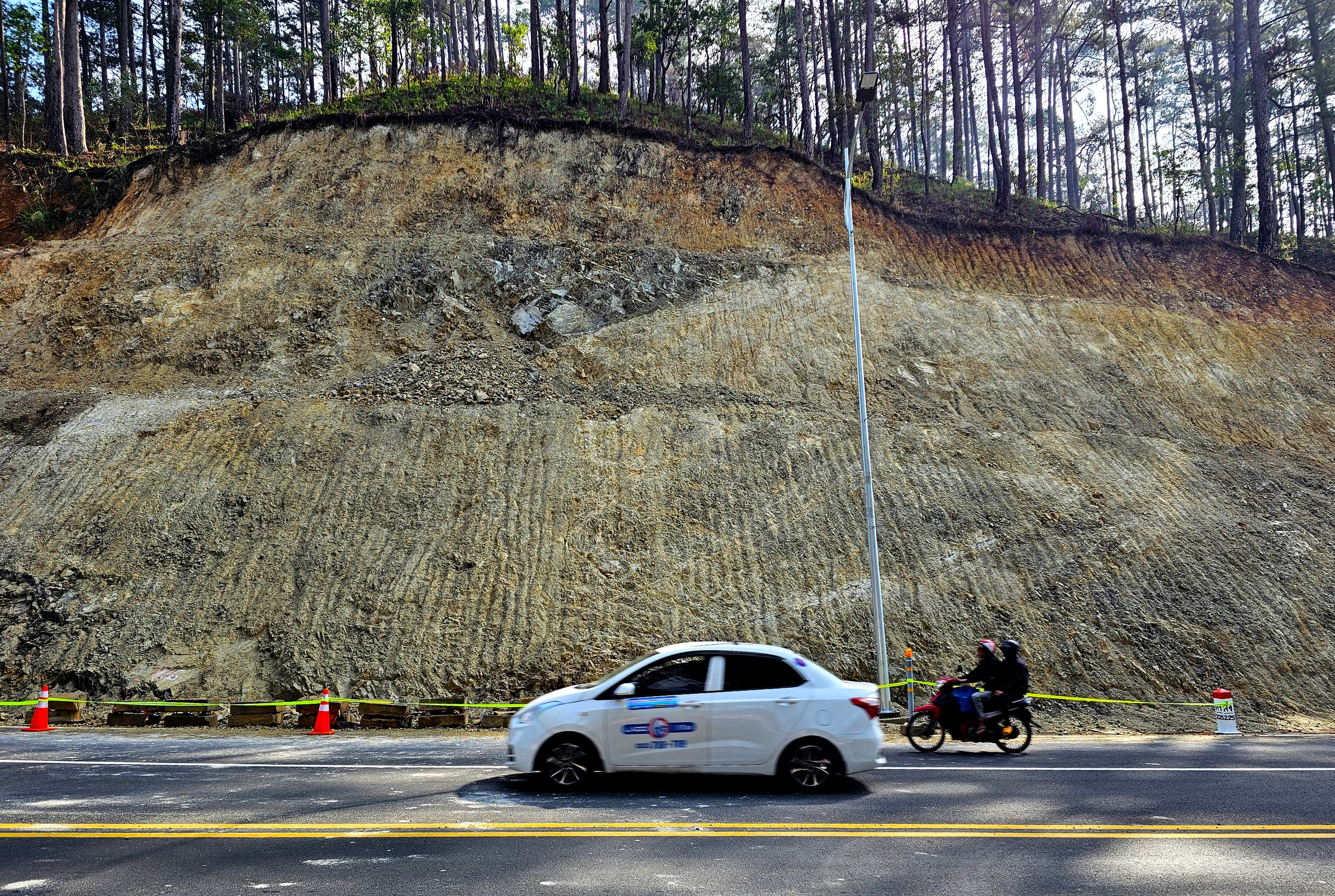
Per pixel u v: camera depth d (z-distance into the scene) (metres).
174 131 33.22
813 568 17.86
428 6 49.25
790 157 30.25
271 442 19.83
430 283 24.97
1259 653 16.61
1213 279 28.28
